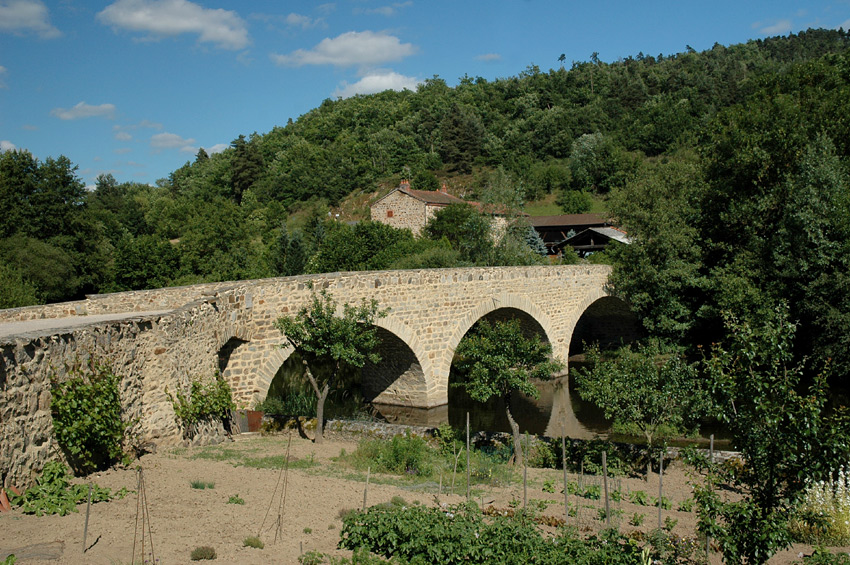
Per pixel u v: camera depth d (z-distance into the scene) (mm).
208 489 9391
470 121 96938
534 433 20453
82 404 8797
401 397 23453
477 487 11961
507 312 26906
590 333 36906
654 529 9469
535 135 96125
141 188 107875
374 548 7629
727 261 30516
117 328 10406
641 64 129750
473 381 15820
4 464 7258
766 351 7664
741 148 30188
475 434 17078
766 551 7012
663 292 30188
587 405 24719
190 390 12953
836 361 24281
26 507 7297
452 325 23016
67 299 36094
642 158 84062
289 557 6938
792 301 26375
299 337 15984
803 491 7562
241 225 65938
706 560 8359
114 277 37156
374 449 14188
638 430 19188
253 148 95250
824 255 25125
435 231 44812
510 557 7566
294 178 87750
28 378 7820
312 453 13914
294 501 9289
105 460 9719
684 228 30328
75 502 7762
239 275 38531
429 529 7848
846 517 9789
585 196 76688
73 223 38031
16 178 36094
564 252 47594
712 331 30641
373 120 111875
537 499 11391
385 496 10070
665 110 93438
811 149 26812
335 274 18641
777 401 7297
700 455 8281
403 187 51750
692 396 14336
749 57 133375
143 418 11352
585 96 106188
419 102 118062
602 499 11883
